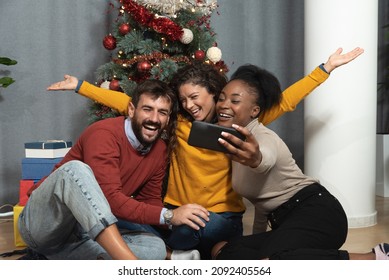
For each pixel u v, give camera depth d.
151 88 1.63
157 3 2.31
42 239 1.54
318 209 1.62
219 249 1.77
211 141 1.46
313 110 2.54
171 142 1.79
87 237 1.61
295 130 3.36
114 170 1.57
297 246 1.50
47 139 2.97
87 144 1.60
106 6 3.00
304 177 1.71
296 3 3.31
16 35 2.89
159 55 2.35
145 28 2.42
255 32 3.26
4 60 2.62
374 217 2.60
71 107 3.00
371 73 2.54
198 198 1.81
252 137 1.35
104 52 3.01
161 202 1.82
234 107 1.62
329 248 1.57
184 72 1.78
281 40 3.30
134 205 1.54
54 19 2.94
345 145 2.50
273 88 1.69
